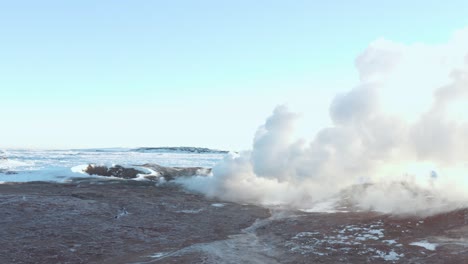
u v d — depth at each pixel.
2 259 23.97
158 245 28.11
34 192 46.91
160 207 41.12
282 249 26.77
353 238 28.17
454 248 24.27
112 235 30.03
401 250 24.66
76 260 24.58
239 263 23.84
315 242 27.72
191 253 25.64
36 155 159.50
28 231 29.84
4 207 36.34
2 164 89.56
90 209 37.84
